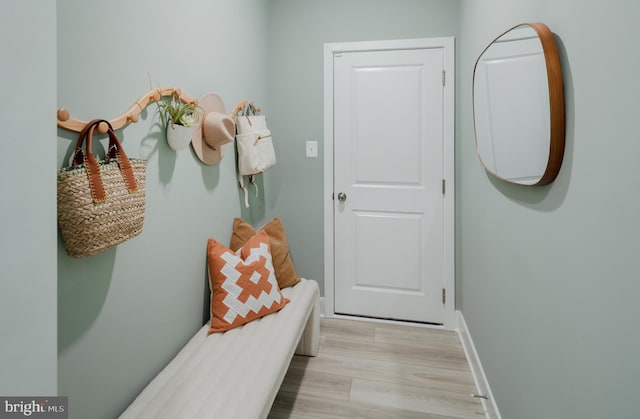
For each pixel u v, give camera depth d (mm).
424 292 2697
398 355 2312
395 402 1882
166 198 1472
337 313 2842
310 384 2020
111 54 1141
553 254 1077
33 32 572
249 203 2432
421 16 2518
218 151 1876
